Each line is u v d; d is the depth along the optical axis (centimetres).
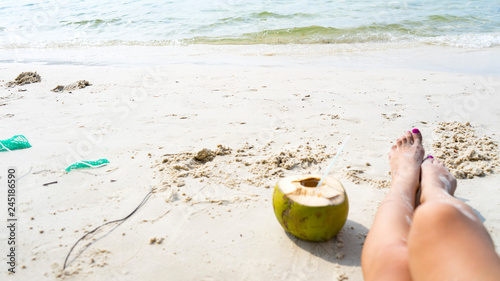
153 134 371
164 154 327
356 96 478
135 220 239
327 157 318
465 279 112
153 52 812
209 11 1129
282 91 503
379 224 173
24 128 393
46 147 347
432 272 120
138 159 319
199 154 314
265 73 603
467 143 338
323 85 529
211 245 216
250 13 1064
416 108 433
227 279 191
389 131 371
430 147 334
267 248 212
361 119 402
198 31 956
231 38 893
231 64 688
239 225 233
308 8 1098
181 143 348
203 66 667
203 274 195
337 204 199
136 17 1117
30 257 208
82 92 518
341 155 321
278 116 412
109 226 234
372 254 159
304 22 970
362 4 1125
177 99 477
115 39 931
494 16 973
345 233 224
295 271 196
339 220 203
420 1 1138
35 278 193
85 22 1100
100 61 738
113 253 211
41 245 218
